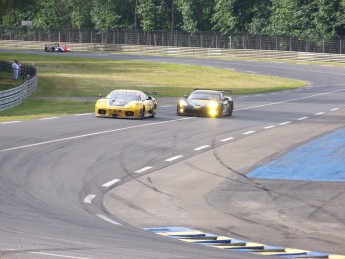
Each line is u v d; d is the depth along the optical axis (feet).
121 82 588.50
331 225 130.11
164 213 136.77
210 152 213.25
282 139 247.50
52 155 195.31
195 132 260.42
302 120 318.86
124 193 153.69
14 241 101.40
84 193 151.23
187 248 103.60
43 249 96.58
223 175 177.88
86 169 178.19
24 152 197.16
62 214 128.47
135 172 177.58
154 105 316.19
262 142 238.27
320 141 244.22
